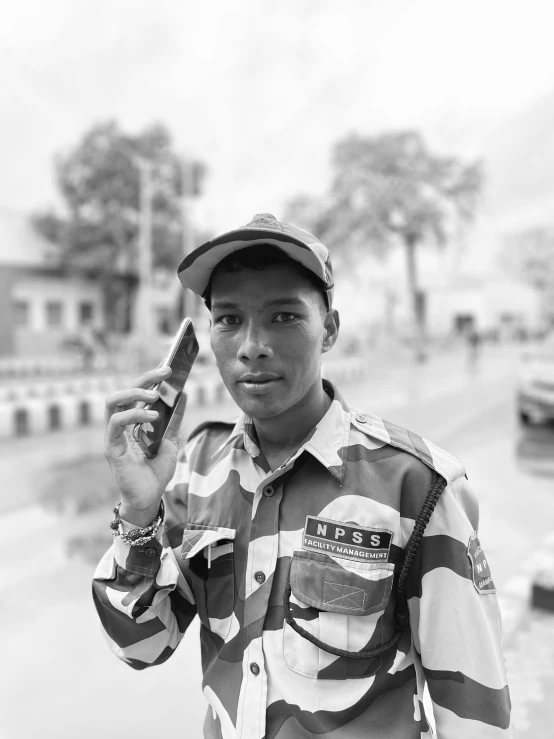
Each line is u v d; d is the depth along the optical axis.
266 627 1.01
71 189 25.02
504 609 3.47
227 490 1.12
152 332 22.67
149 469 1.08
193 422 9.80
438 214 34.47
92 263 24.69
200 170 26.03
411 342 36.16
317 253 1.01
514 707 2.65
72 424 10.46
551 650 3.10
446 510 1.01
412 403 12.83
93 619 3.59
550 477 6.79
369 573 0.99
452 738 0.97
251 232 0.96
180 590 1.15
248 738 0.98
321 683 0.97
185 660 3.24
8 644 3.32
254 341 1.01
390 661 0.99
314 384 1.10
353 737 0.96
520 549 4.59
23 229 25.30
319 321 1.05
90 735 2.61
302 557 1.01
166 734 2.62
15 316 24.45
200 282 1.10
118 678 3.04
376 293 45.78
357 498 1.02
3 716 2.72
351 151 34.22
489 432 9.55
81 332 21.78
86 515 5.40
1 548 4.62
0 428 9.34
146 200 23.05
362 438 1.08
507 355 32.84
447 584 0.99
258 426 1.12
